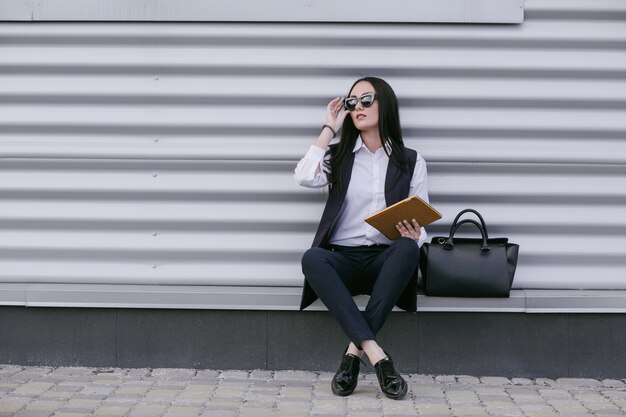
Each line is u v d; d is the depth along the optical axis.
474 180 5.04
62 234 5.08
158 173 5.06
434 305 4.83
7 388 4.50
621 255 5.02
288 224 5.06
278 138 5.05
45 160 5.06
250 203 5.05
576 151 5.01
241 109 5.05
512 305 4.83
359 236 4.76
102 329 4.98
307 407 4.19
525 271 5.04
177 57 5.04
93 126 5.07
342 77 5.04
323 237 4.72
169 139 5.05
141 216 5.07
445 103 5.03
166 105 5.05
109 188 5.06
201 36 5.04
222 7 4.99
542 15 5.00
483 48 5.02
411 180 4.79
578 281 5.04
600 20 5.00
